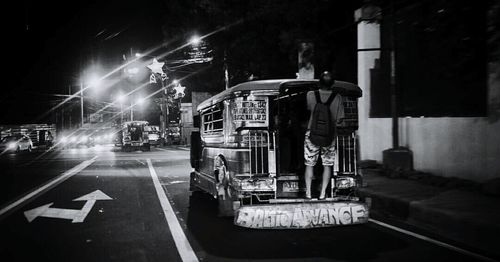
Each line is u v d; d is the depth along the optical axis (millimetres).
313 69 19312
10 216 9922
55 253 7012
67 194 13008
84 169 20781
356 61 19188
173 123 59562
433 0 9391
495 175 11094
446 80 12617
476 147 11633
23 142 40062
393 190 11406
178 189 13922
